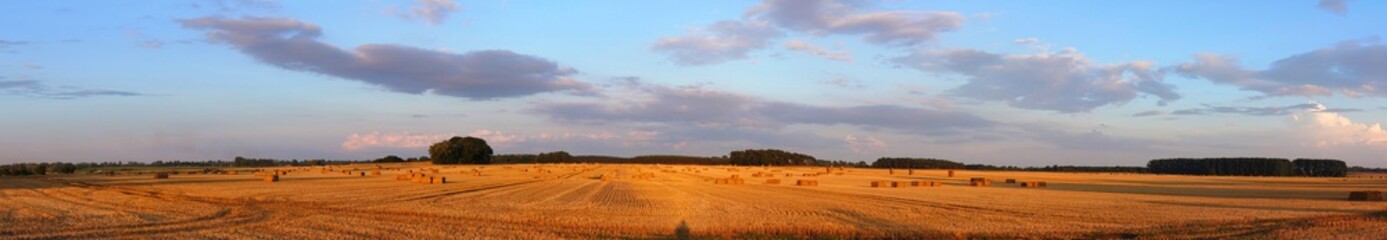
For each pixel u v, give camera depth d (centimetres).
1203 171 16312
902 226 3097
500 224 2995
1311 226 3206
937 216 3581
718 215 3516
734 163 19825
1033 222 3303
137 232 2623
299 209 3588
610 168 13488
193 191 4994
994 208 4169
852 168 17425
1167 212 3900
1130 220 3419
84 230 2645
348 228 2791
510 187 6166
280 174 9406
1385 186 8350
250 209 3556
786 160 19775
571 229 2864
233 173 9538
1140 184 8594
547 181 7562
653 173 10931
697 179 8750
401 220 3112
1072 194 5872
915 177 10600
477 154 16512
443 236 2592
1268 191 6738
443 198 4541
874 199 4959
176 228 2748
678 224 3067
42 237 2441
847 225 3092
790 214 3619
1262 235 2853
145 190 5094
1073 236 2833
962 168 19250
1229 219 3475
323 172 10300
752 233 2806
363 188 5694
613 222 3111
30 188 5284
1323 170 15975
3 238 2402
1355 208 4253
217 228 2766
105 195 4516
